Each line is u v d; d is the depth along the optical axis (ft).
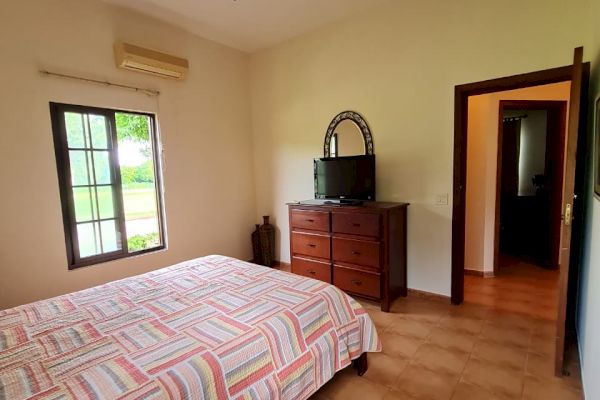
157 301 5.85
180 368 3.86
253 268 7.72
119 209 10.14
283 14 10.50
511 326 8.34
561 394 5.83
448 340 7.75
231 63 13.26
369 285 9.55
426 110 9.61
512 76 8.16
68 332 4.81
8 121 7.89
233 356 4.25
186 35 11.57
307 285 6.47
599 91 5.56
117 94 9.85
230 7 9.95
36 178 8.39
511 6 8.03
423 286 10.22
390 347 7.51
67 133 9.04
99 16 9.34
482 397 5.82
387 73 10.25
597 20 6.32
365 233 9.44
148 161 11.16
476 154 11.93
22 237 8.22
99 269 9.61
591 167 6.37
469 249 12.37
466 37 8.74
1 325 5.09
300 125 12.71
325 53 11.64
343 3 9.90
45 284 8.62
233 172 13.61
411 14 9.59
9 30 7.81
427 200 9.87
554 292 10.52
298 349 5.09
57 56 8.59
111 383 3.59
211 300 5.82
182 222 11.78
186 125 11.77
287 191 13.50
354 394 6.00
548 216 12.89
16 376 3.79
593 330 5.18
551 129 12.64
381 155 10.66
